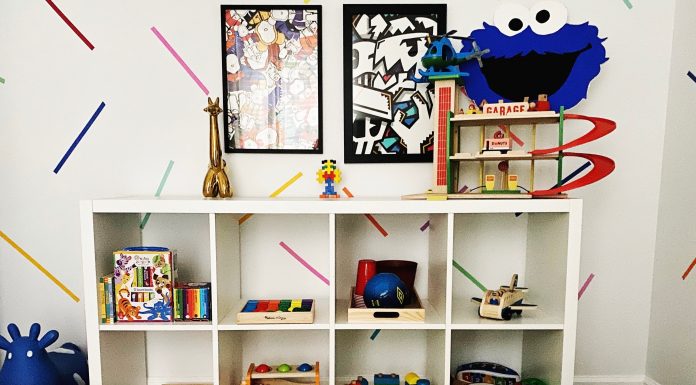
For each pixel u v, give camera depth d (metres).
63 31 1.35
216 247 1.14
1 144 1.38
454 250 1.43
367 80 1.37
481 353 1.45
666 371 1.37
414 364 1.45
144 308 1.16
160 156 1.39
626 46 1.37
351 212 1.12
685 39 1.31
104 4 1.35
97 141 1.38
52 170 1.38
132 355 1.34
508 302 1.19
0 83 1.36
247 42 1.36
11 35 1.35
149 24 1.36
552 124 1.39
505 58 1.34
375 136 1.38
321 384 1.45
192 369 1.45
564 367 1.15
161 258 1.16
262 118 1.38
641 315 1.45
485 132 1.40
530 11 1.34
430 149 1.38
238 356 1.39
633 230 1.42
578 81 1.33
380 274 1.21
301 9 1.35
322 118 1.38
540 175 1.40
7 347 1.19
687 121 1.30
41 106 1.37
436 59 1.21
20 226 1.40
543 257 1.29
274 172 1.40
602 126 1.12
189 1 1.35
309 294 1.44
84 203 1.11
